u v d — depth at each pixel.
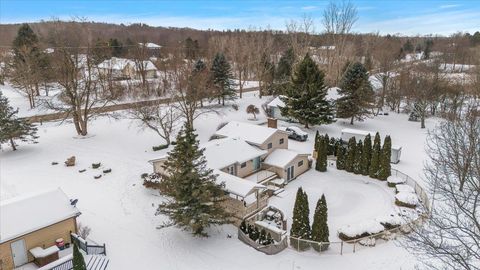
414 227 22.05
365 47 95.19
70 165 35.75
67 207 23.58
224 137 37.81
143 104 47.75
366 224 25.14
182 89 49.50
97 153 39.31
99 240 24.22
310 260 22.77
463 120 30.59
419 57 123.12
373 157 34.94
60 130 46.88
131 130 46.72
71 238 23.59
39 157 37.94
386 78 64.81
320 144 36.59
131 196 30.16
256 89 78.81
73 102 43.44
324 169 37.00
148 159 37.91
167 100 53.94
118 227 25.80
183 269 21.81
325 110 49.16
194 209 23.47
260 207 27.94
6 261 21.03
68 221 23.39
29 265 21.64
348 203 30.55
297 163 35.75
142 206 28.62
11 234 20.91
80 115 44.31
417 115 56.78
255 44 91.88
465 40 126.44
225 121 52.50
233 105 60.00
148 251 23.33
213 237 25.03
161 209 24.88
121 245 23.80
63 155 38.59
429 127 53.25
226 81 60.62
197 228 23.88
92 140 43.25
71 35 46.19
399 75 68.62
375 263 22.22
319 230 23.39
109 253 22.92
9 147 40.62
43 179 32.91
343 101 53.00
